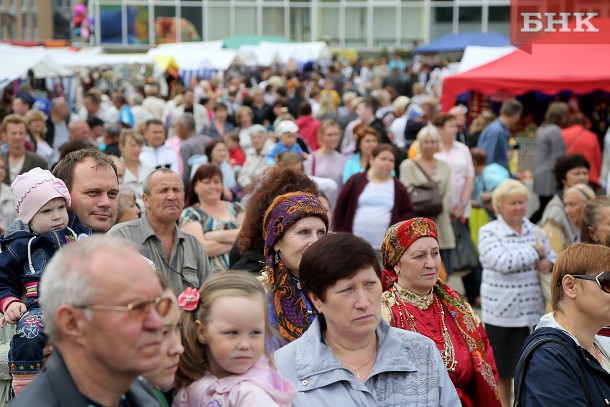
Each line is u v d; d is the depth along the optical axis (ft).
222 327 17.30
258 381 17.37
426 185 52.90
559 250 42.86
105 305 13.56
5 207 47.29
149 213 31.30
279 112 119.44
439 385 20.34
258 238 27.89
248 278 17.98
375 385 19.84
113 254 13.91
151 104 114.73
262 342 17.66
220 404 17.19
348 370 19.63
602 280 22.68
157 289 14.07
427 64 229.86
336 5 290.15
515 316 39.09
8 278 23.36
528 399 22.52
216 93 152.76
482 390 23.93
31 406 14.06
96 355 13.74
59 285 13.75
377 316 19.71
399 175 58.85
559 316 23.61
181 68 173.47
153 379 15.60
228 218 40.86
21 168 54.49
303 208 24.12
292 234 23.93
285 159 47.19
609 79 82.94
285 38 262.67
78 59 160.45
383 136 81.41
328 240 19.81
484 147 76.28
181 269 31.40
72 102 157.58
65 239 24.07
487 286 39.78
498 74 87.45
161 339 14.12
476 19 285.43
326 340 20.38
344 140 86.63
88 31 273.54
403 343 20.45
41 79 152.66
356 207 48.57
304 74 199.11
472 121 101.35
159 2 282.97
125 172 54.34
